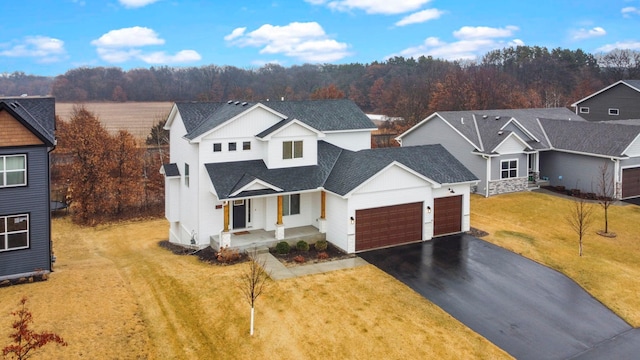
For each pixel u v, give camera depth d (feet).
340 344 49.93
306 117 103.04
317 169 86.79
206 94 330.75
